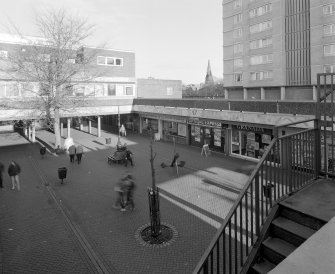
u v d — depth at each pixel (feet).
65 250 36.06
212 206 48.62
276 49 172.45
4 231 41.14
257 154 80.12
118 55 139.33
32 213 47.37
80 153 81.97
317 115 16.16
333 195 13.70
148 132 131.13
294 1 163.02
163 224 42.19
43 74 94.02
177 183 61.41
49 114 97.81
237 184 59.77
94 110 124.16
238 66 197.06
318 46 152.35
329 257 8.25
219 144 93.30
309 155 15.70
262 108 73.20
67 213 47.19
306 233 11.62
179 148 101.19
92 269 32.27
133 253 35.22
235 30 196.95
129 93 144.05
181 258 33.96
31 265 33.09
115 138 125.70
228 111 83.20
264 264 11.80
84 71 105.29
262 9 178.60
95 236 39.50
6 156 93.76
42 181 65.00
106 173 71.05
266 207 13.25
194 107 99.25
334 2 144.97
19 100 97.14
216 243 11.18
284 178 14.26
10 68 98.22
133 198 53.01
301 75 164.14
